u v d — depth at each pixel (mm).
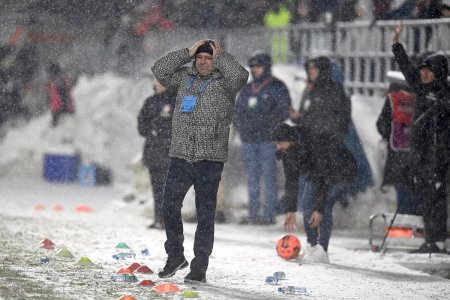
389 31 51500
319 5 59812
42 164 75000
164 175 45000
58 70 77312
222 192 50844
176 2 70812
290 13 62219
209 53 29328
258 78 48656
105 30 77125
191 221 50375
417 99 39469
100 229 45406
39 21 80188
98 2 76688
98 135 73125
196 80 29656
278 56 59938
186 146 29297
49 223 47344
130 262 33812
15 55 79625
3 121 79125
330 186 36375
